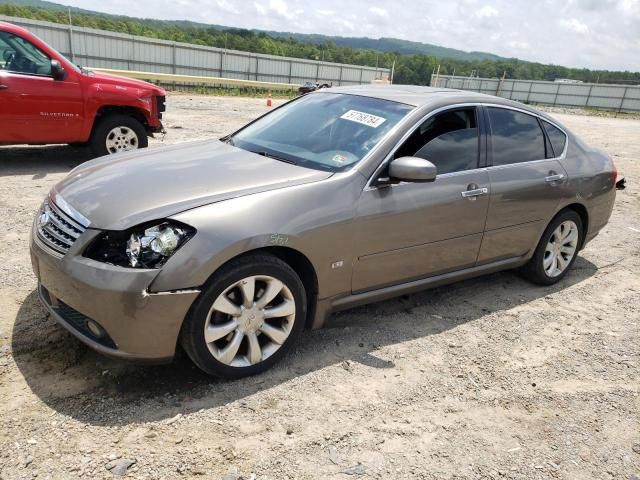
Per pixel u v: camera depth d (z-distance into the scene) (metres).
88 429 2.60
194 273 2.70
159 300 2.65
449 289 4.74
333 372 3.27
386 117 3.78
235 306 2.93
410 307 4.29
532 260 4.78
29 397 2.78
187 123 13.52
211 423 2.72
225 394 2.96
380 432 2.79
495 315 4.30
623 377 3.57
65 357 3.14
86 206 2.93
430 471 2.56
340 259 3.29
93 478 2.31
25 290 3.88
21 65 7.23
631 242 6.63
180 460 2.46
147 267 2.67
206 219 2.78
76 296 2.73
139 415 2.73
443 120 3.89
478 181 3.97
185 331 2.81
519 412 3.09
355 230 3.30
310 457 2.56
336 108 4.09
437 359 3.55
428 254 3.80
